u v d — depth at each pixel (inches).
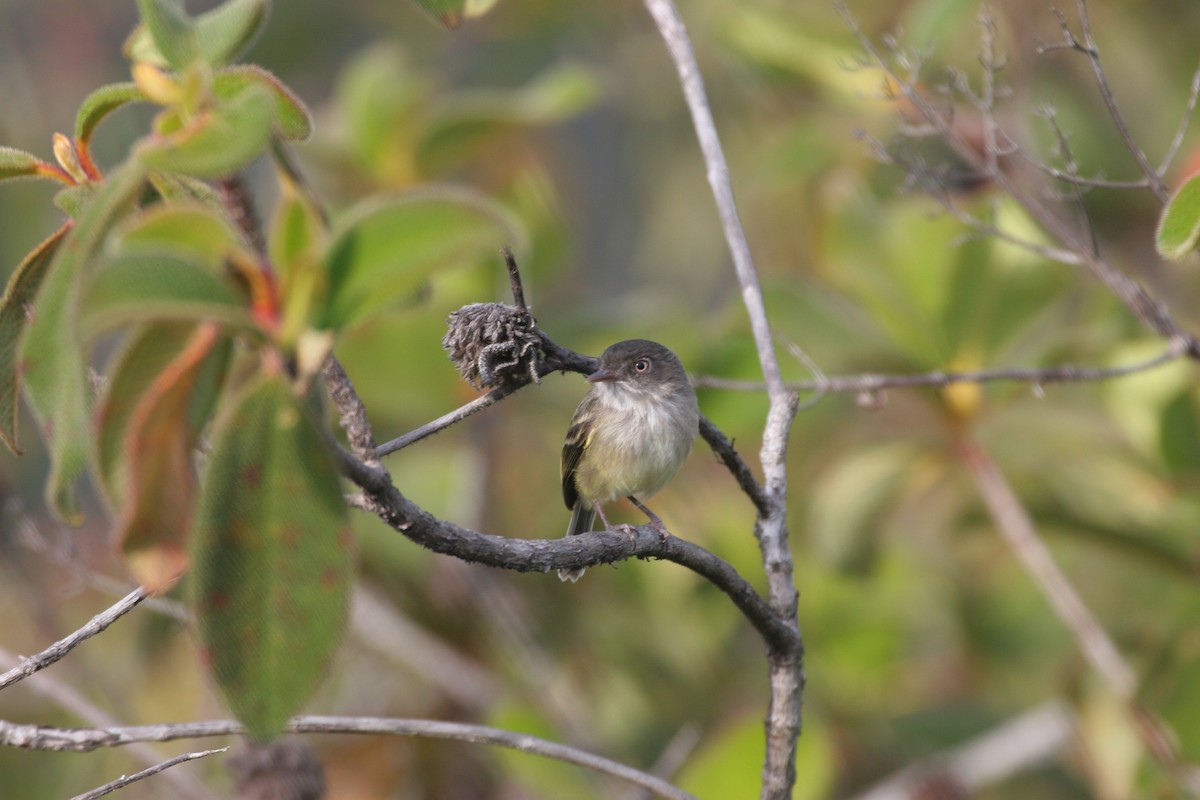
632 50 802.2
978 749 500.7
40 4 854.5
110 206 154.9
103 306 137.5
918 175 378.3
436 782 504.7
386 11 854.5
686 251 770.8
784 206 617.0
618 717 510.9
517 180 580.7
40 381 165.6
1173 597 465.1
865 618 526.0
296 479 153.0
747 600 266.5
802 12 539.2
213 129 151.3
